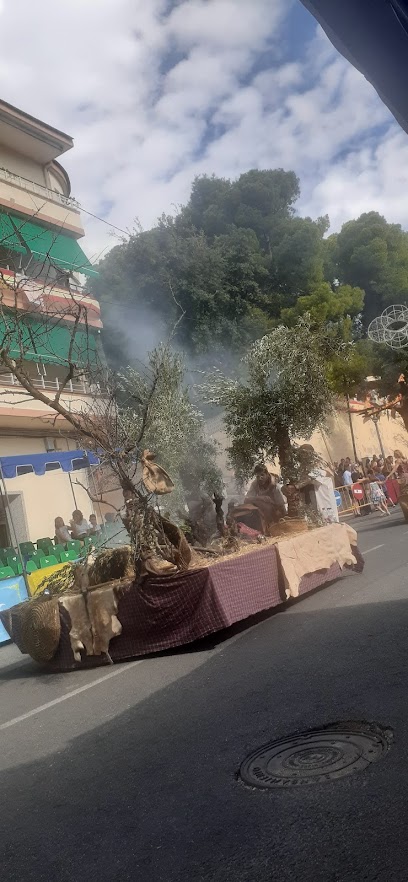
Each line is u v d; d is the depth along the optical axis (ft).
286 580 31.14
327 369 45.60
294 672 20.94
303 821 11.92
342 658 21.35
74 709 22.11
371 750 14.19
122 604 27.45
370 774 13.08
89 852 12.51
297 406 43.86
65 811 14.43
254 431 43.98
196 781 14.55
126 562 29.40
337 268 145.38
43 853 12.80
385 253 139.74
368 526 71.00
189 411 41.86
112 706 21.49
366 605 29.25
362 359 116.88
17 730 21.03
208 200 141.38
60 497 80.53
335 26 7.47
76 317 31.91
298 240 130.72
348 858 10.51
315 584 34.65
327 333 46.01
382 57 7.51
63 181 102.83
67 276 33.42
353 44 7.52
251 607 28.53
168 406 40.50
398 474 95.09
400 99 7.70
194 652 26.50
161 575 26.84
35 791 15.83
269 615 30.96
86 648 27.86
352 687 18.35
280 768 14.24
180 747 16.70
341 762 13.89
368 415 96.12
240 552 31.30
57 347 74.33
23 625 29.43
